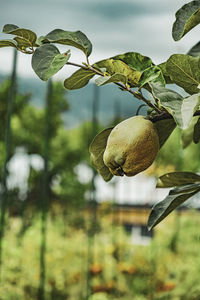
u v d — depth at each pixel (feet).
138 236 19.53
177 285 13.32
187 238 15.55
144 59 3.46
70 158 31.71
